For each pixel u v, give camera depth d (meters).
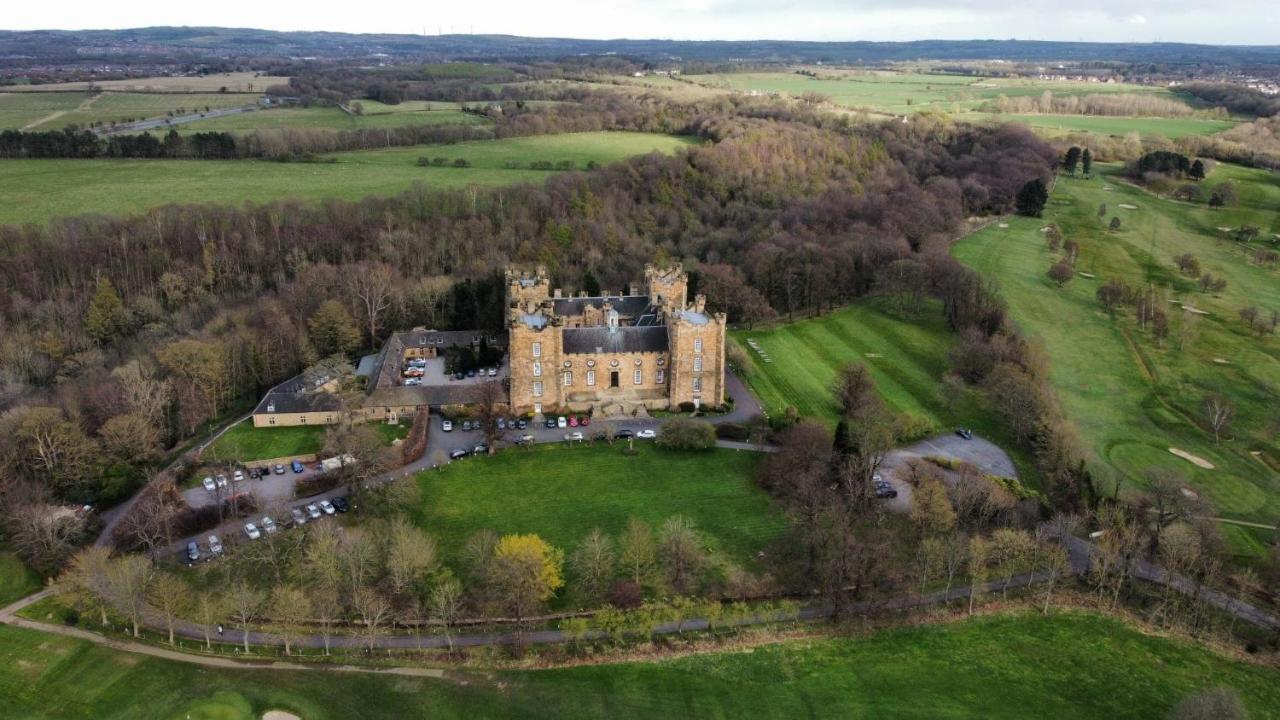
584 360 189.12
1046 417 170.88
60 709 105.62
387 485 150.62
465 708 107.00
